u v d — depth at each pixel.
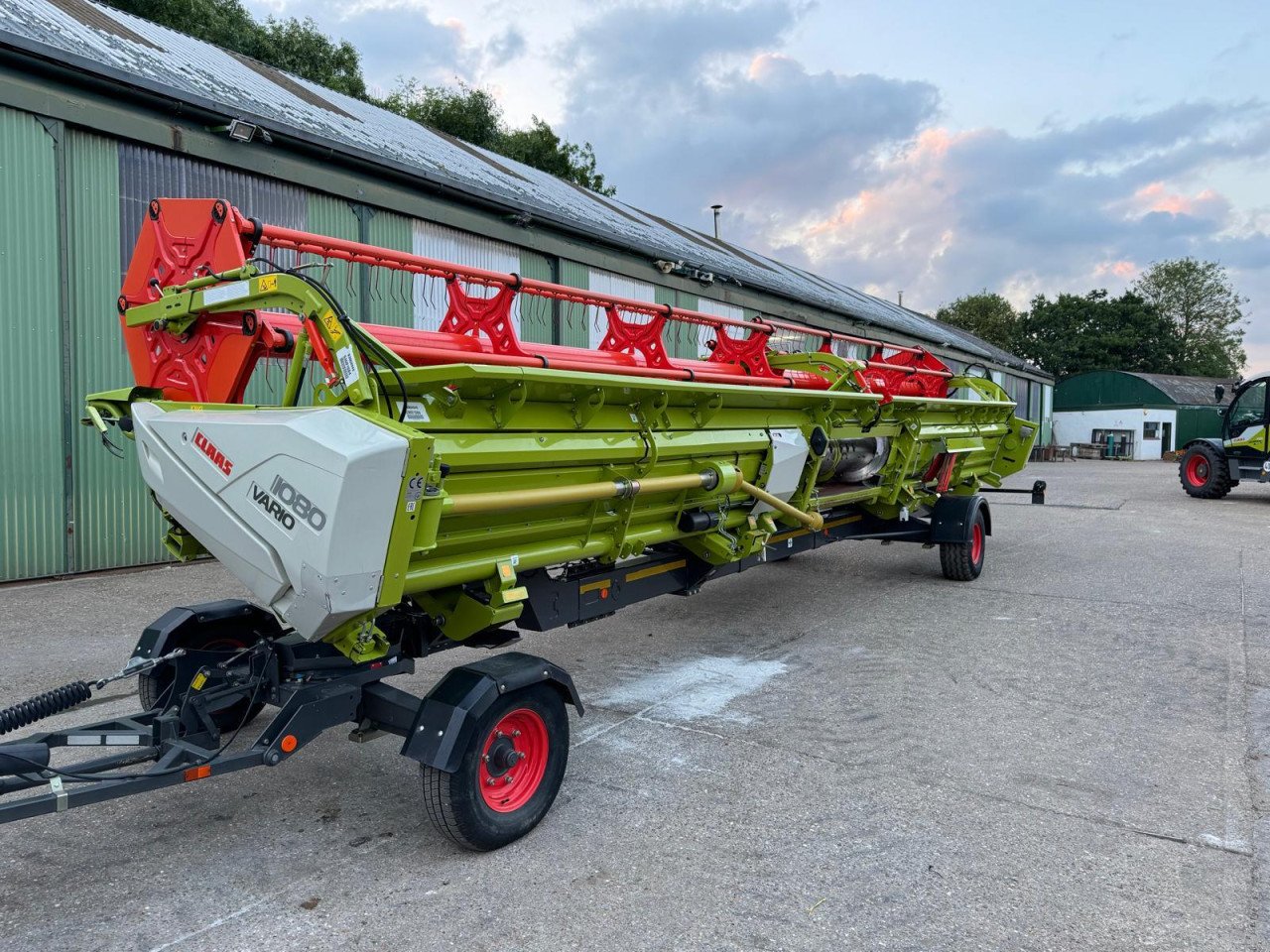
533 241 12.23
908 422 7.32
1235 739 4.33
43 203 7.52
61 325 7.71
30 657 5.42
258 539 2.95
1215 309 76.56
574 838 3.30
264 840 3.27
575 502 3.92
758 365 6.45
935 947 2.62
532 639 6.24
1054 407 48.00
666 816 3.49
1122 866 3.11
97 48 8.41
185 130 8.34
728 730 4.45
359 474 2.68
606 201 19.95
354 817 3.47
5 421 7.39
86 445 7.95
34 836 3.29
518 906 2.83
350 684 3.30
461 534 3.48
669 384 4.24
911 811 3.53
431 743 2.99
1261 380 15.73
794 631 6.47
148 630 3.88
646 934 2.68
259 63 13.77
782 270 25.05
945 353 28.64
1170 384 45.19
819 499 6.34
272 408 3.08
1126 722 4.57
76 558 7.92
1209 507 15.30
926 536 8.09
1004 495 17.62
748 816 3.49
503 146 32.91
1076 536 11.48
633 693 5.03
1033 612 7.05
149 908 2.80
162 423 3.28
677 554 5.26
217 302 3.36
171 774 2.74
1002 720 4.59
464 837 3.07
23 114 7.36
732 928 2.71
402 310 10.48
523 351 4.41
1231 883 3.00
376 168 9.88
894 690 5.08
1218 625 6.61
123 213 8.08
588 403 3.88
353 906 2.82
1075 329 66.12
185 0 22.61
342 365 2.97
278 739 3.00
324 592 2.76
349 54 29.36
